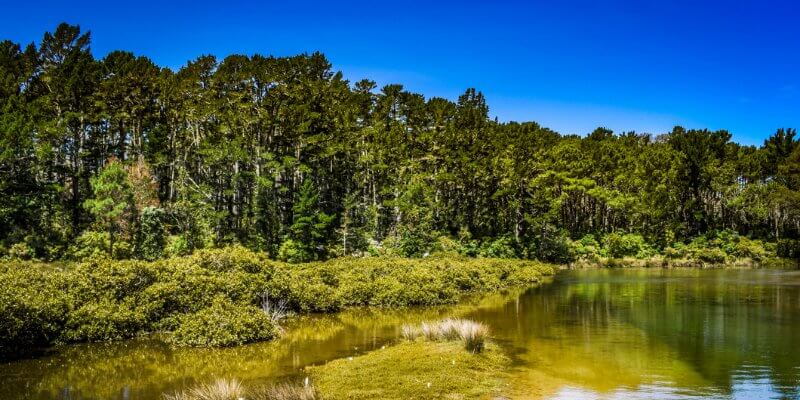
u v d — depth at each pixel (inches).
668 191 2664.9
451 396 420.5
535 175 2327.8
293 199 1833.2
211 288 723.4
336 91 2201.0
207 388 429.4
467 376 475.8
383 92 2827.3
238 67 2025.1
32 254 1245.1
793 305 991.6
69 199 1644.9
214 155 1657.2
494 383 460.1
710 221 2849.4
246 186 1790.1
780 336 693.9
